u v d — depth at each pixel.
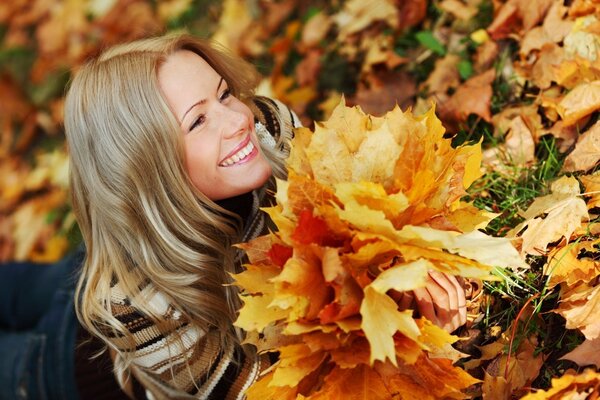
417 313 1.23
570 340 1.26
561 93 1.58
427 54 1.92
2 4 3.27
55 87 2.93
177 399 1.45
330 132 1.08
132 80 1.29
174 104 1.28
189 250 1.36
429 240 0.98
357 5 2.18
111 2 2.96
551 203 1.34
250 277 1.11
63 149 2.78
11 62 3.07
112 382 1.71
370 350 1.04
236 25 2.49
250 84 1.60
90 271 1.43
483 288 1.39
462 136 1.71
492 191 1.55
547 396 1.10
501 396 1.24
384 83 1.94
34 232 2.59
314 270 1.03
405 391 1.12
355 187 0.99
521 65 1.70
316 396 1.08
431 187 1.08
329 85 2.14
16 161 2.84
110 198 1.36
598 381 1.10
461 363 1.35
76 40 2.98
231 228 1.39
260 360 1.39
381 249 1.02
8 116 2.94
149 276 1.36
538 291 1.33
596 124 1.41
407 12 2.02
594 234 1.31
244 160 1.32
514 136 1.59
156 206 1.34
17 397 1.89
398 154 1.07
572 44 1.57
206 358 1.39
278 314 1.08
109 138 1.32
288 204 1.07
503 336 1.32
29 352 1.90
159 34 1.45
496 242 1.04
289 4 2.42
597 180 1.34
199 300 1.36
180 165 1.30
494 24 1.78
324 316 0.99
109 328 1.41
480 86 1.71
